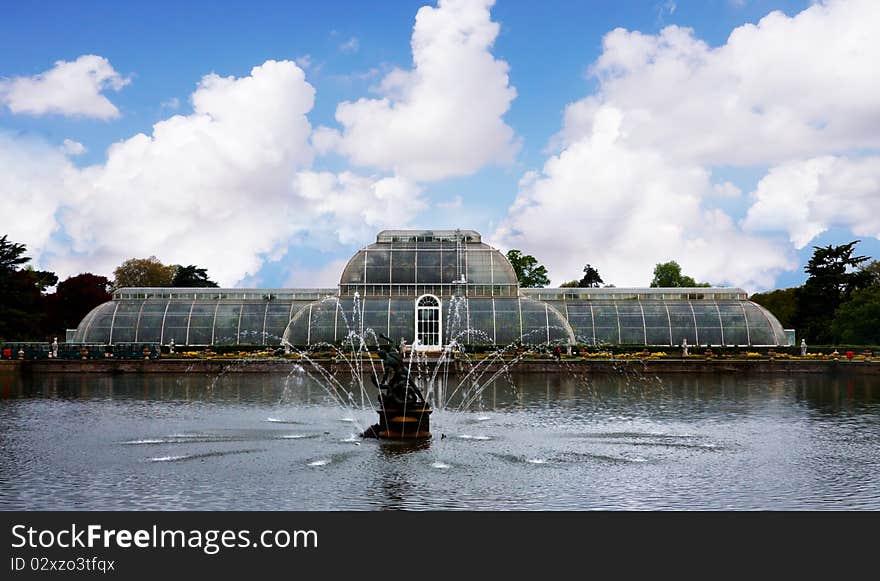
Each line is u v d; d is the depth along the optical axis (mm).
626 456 33531
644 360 88125
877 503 25703
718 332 108312
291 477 29422
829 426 42156
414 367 87812
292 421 44656
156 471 30359
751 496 26562
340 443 37000
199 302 111312
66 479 28969
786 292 179125
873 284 134000
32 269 189750
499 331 103250
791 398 57531
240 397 58656
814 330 139750
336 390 65812
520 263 173750
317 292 116062
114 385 69625
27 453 34031
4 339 124000
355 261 109000
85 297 171625
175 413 48219
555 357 95750
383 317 104125
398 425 38219
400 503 25844
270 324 108750
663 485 28109
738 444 36469
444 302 105188
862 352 102625
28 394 60531
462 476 29625
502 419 45500
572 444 36688
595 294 114812
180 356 94875
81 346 98375
